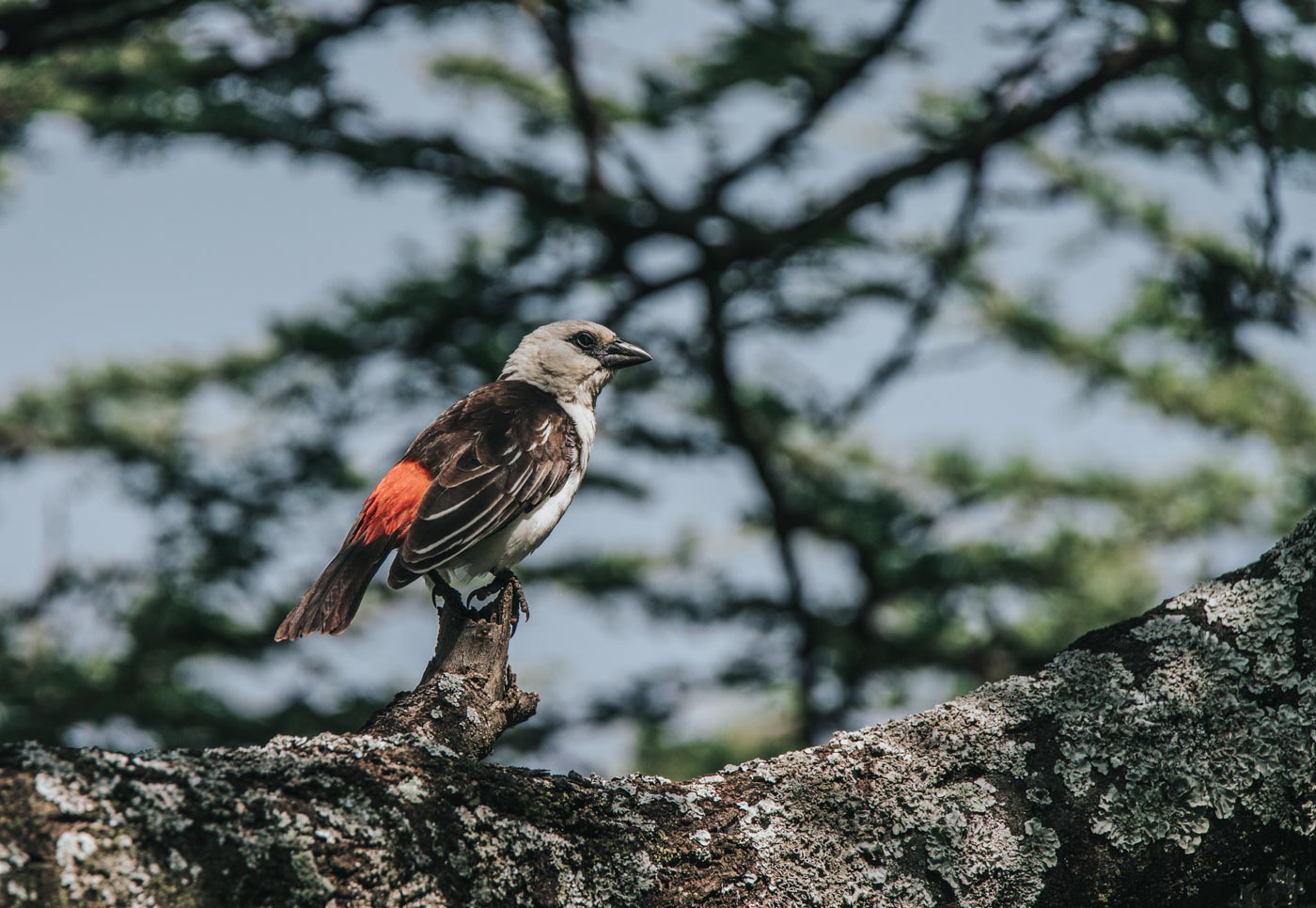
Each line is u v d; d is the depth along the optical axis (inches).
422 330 610.2
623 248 613.9
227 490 620.4
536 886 144.5
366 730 175.6
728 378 636.7
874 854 155.3
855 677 692.1
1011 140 573.0
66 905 120.4
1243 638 163.9
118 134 559.2
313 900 131.6
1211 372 682.2
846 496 677.9
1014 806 157.9
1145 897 155.9
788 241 589.6
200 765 134.6
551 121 651.5
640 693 705.0
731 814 155.9
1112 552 681.6
